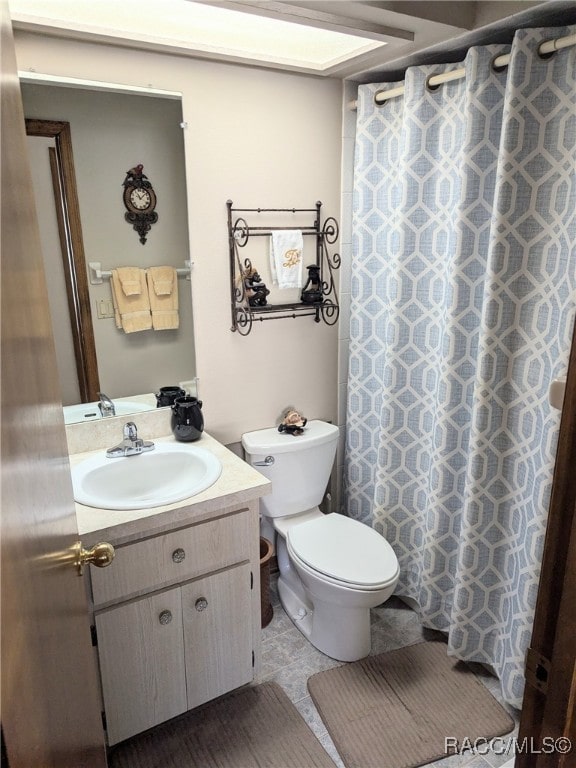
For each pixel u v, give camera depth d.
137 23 1.73
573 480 0.55
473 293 1.87
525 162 1.61
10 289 0.58
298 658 2.12
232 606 1.79
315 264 2.39
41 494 0.64
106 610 1.56
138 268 1.98
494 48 1.67
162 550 1.61
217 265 2.14
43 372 0.79
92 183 1.85
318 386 2.54
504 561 1.90
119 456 1.89
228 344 2.23
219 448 2.02
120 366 2.02
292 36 1.87
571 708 0.57
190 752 1.73
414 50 1.88
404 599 2.47
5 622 0.40
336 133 2.29
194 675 1.77
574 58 1.49
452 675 2.02
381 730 1.79
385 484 2.33
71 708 0.76
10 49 0.76
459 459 2.02
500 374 1.78
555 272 1.60
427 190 2.01
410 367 2.18
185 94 1.93
